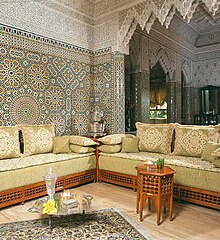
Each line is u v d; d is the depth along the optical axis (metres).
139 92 6.60
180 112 8.53
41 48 4.65
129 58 6.68
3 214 3.04
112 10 5.25
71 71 5.22
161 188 2.72
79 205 2.48
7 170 3.22
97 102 5.66
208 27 8.17
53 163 3.81
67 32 5.11
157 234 2.49
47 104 4.79
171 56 7.96
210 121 8.82
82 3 5.28
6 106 4.14
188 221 2.81
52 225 2.69
